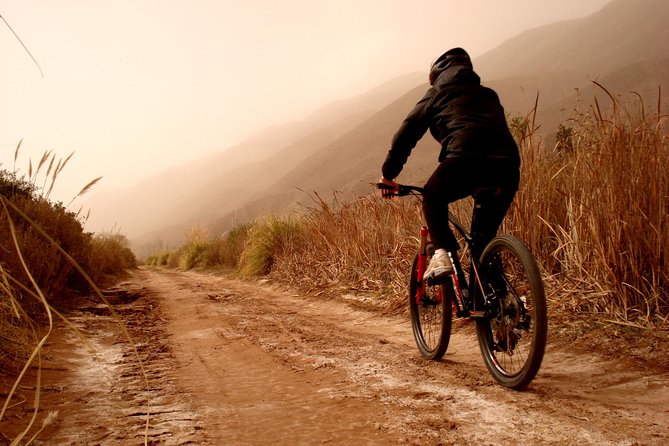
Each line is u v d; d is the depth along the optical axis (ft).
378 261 23.67
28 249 17.52
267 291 29.50
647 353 9.66
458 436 6.66
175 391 9.41
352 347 13.25
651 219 11.28
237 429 7.18
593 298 12.09
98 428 7.13
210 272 54.08
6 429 6.78
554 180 14.79
